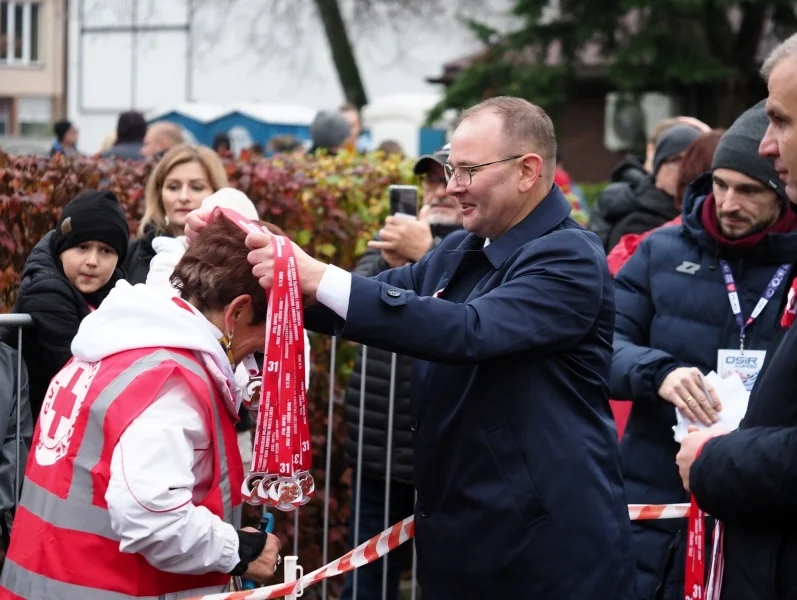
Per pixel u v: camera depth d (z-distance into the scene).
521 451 3.21
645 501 4.22
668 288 4.26
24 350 4.15
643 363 4.08
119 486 2.73
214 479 2.91
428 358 3.10
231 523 3.00
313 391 5.94
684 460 2.94
